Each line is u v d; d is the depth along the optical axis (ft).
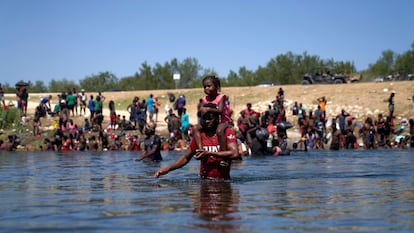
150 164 46.03
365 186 24.30
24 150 94.48
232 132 28.43
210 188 23.89
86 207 17.88
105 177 30.96
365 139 91.04
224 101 30.17
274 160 50.75
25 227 14.30
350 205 18.02
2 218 15.76
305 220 15.10
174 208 17.46
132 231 13.64
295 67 332.19
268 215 15.96
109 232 13.55
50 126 116.47
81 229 13.97
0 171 37.11
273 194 21.35
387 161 47.19
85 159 56.13
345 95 145.38
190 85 324.80
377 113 132.16
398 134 109.70
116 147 94.53
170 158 58.08
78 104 141.69
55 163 48.06
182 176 30.94
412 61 316.19
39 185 26.11
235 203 18.63
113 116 112.47
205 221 14.96
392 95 115.75
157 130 113.80
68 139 94.22
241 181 27.48
